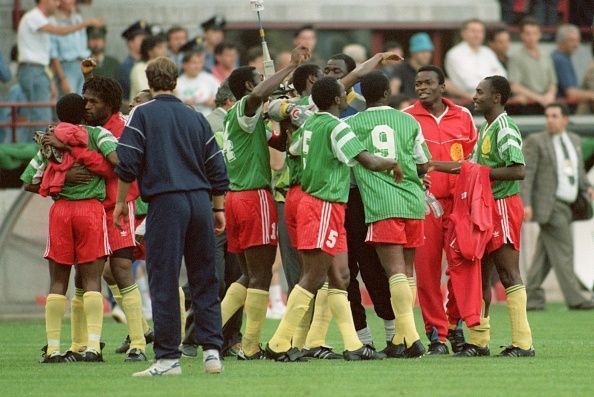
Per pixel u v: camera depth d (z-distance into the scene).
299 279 42.38
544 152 64.75
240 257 40.19
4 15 70.50
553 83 74.00
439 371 35.34
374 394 30.56
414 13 78.25
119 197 33.62
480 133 39.91
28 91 64.88
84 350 40.59
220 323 34.50
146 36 64.94
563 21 79.81
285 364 37.31
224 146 39.03
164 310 33.47
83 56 67.56
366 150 36.69
